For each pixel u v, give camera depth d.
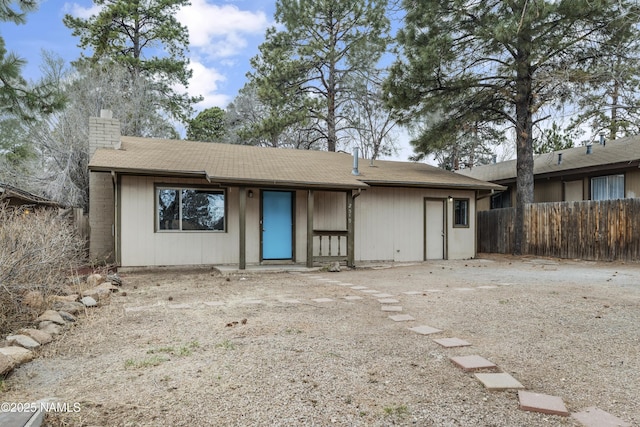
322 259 11.09
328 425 2.38
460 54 13.62
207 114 29.61
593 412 2.57
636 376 3.17
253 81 23.95
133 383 2.95
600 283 7.73
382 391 2.86
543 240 13.78
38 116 9.81
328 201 12.26
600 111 12.10
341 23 21.47
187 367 3.28
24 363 3.33
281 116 20.95
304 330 4.40
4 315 4.31
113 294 6.62
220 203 11.04
